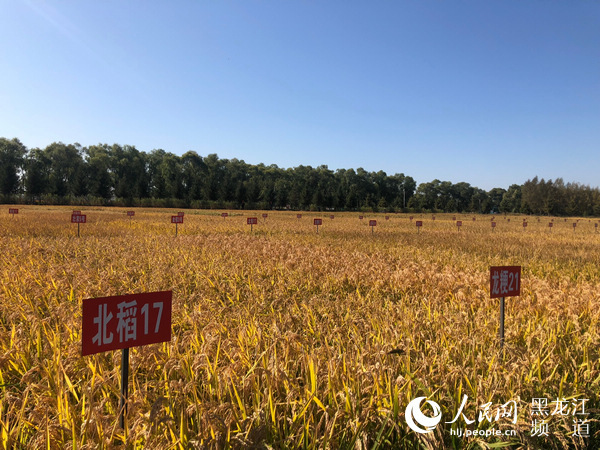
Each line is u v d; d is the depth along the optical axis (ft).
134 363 14.10
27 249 45.57
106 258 42.37
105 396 12.24
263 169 497.05
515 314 23.11
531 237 91.09
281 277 33.50
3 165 334.03
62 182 358.02
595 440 12.60
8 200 331.36
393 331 18.89
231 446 10.17
